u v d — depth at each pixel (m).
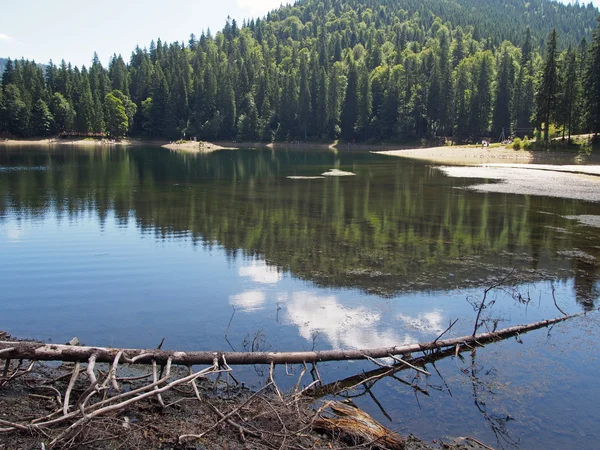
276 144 103.81
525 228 17.36
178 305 9.45
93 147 88.06
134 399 5.20
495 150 67.31
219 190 27.44
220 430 5.28
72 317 8.81
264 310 9.20
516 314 9.27
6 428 4.94
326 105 104.56
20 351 6.02
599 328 8.66
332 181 33.47
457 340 7.73
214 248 13.94
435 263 12.62
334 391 6.42
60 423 5.23
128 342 7.72
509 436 5.52
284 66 146.75
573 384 6.71
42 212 19.50
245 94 116.50
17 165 43.34
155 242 14.63
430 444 5.32
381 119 100.75
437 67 92.31
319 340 7.86
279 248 14.01
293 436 5.21
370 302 9.70
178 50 148.12
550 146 62.38
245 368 7.06
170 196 24.62
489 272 11.94
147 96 122.19
